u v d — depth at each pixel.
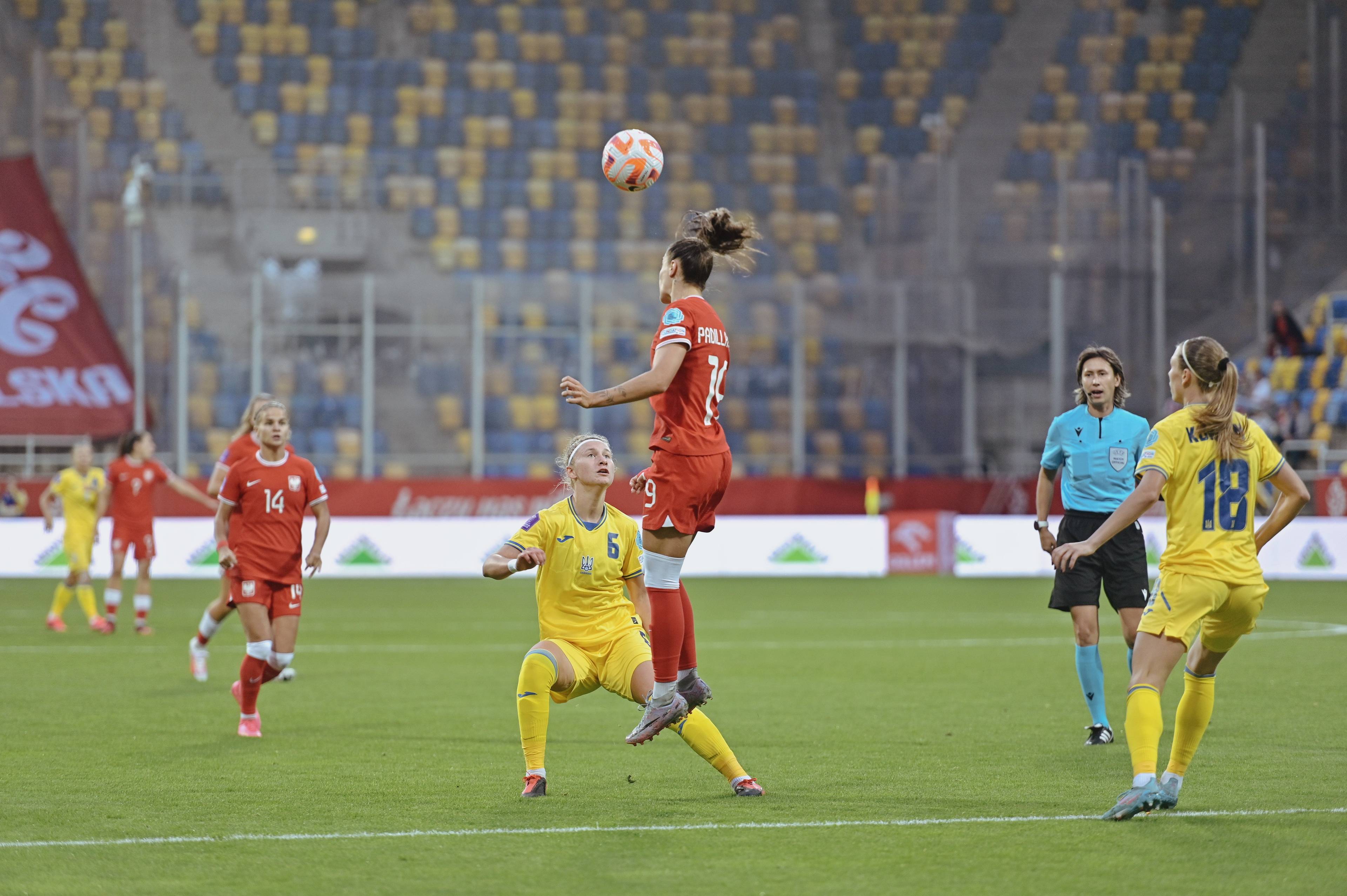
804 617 63.62
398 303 99.19
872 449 105.06
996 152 126.94
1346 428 99.06
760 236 24.03
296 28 127.44
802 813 22.27
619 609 24.22
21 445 95.62
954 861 18.97
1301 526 89.44
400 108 126.94
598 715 34.59
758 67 132.12
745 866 18.70
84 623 61.53
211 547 90.19
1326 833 20.67
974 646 51.75
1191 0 130.00
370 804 22.97
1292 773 25.83
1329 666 44.53
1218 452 21.09
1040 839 20.30
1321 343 106.62
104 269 105.19
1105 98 128.00
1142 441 30.86
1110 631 58.34
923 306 105.50
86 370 97.38
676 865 18.72
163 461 96.38
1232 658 46.78
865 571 94.62
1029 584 85.88
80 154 108.00
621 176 24.72
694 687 23.73
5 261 97.56
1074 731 31.48
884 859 19.08
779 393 104.00
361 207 112.69
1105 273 108.50
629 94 130.25
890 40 132.88
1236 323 110.94
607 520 23.88
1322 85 127.19
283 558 31.12
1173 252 111.81
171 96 123.00
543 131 127.31
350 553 91.31
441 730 31.73
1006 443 105.56
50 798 23.48
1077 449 30.98
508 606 71.19
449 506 93.06
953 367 105.12
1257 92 127.62
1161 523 88.12
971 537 95.19
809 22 133.88
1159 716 21.16
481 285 99.00
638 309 102.50
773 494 97.44
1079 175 124.25
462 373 100.81
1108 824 21.31
